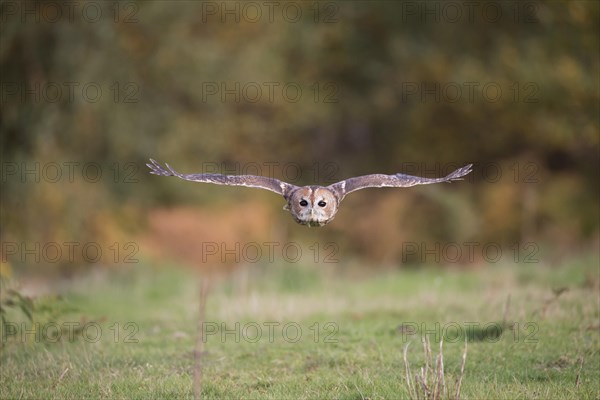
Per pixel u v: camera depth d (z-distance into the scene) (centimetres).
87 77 5859
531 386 2220
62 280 5341
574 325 2798
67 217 5800
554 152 6850
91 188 5969
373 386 2233
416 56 6862
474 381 2270
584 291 3231
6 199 5719
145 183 6272
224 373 2466
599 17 6300
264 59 6719
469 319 2981
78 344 2858
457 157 6875
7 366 2567
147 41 6294
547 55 6425
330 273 4481
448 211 6359
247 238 6381
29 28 5678
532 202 6456
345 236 6475
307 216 2058
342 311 3306
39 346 2814
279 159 7175
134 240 6041
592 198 6619
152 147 6259
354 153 7412
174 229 6225
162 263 5338
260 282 4306
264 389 2317
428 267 5062
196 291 4138
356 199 6594
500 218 6438
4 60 5741
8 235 5672
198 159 6575
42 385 2381
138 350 2770
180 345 2842
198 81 6444
